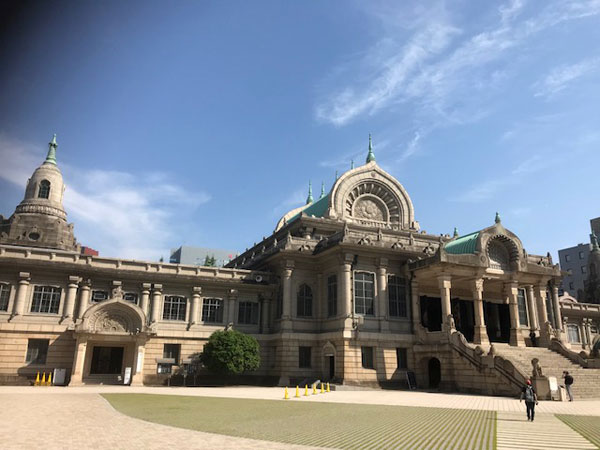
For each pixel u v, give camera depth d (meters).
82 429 19.42
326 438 18.30
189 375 53.62
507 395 40.47
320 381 50.81
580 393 39.84
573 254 133.62
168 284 56.34
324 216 67.00
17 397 32.81
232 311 57.97
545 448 16.77
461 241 57.06
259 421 22.91
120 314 50.66
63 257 52.81
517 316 54.12
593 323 81.75
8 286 50.16
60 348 49.97
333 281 55.69
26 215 80.62
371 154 74.94
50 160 86.56
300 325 56.19
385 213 72.00
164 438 17.64
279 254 57.84
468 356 45.69
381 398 37.81
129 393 38.88
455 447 16.80
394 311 54.94
